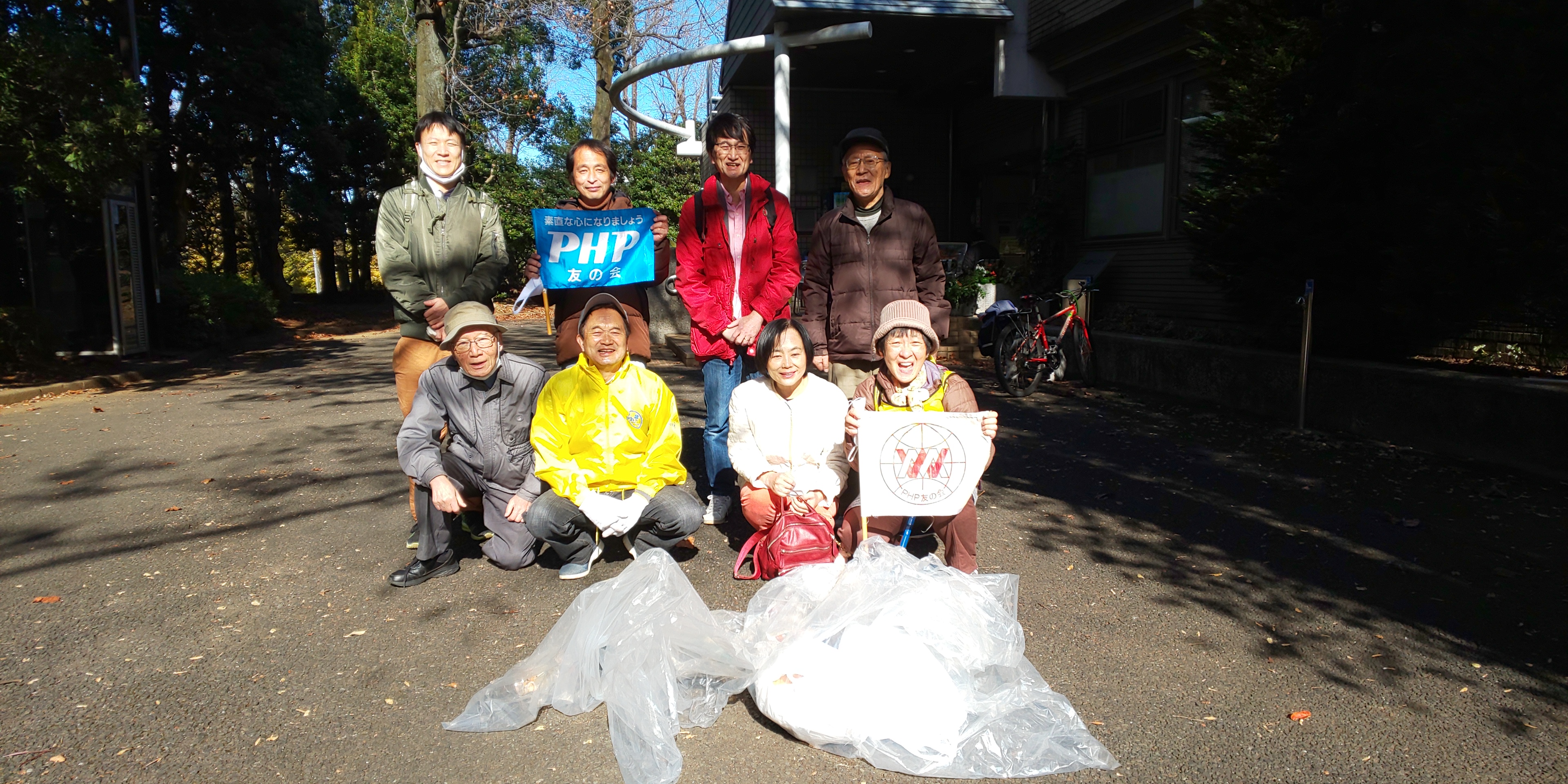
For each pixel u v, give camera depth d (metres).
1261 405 7.91
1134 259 11.12
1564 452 5.55
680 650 3.00
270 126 23.69
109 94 9.95
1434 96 5.95
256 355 14.88
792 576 3.24
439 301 4.34
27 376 10.94
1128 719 2.91
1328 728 2.85
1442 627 3.60
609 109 23.70
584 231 4.89
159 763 2.65
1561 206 5.36
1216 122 7.65
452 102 20.19
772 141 15.71
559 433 4.11
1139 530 4.84
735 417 4.19
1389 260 6.55
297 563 4.38
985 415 3.70
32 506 5.38
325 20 28.47
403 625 3.65
